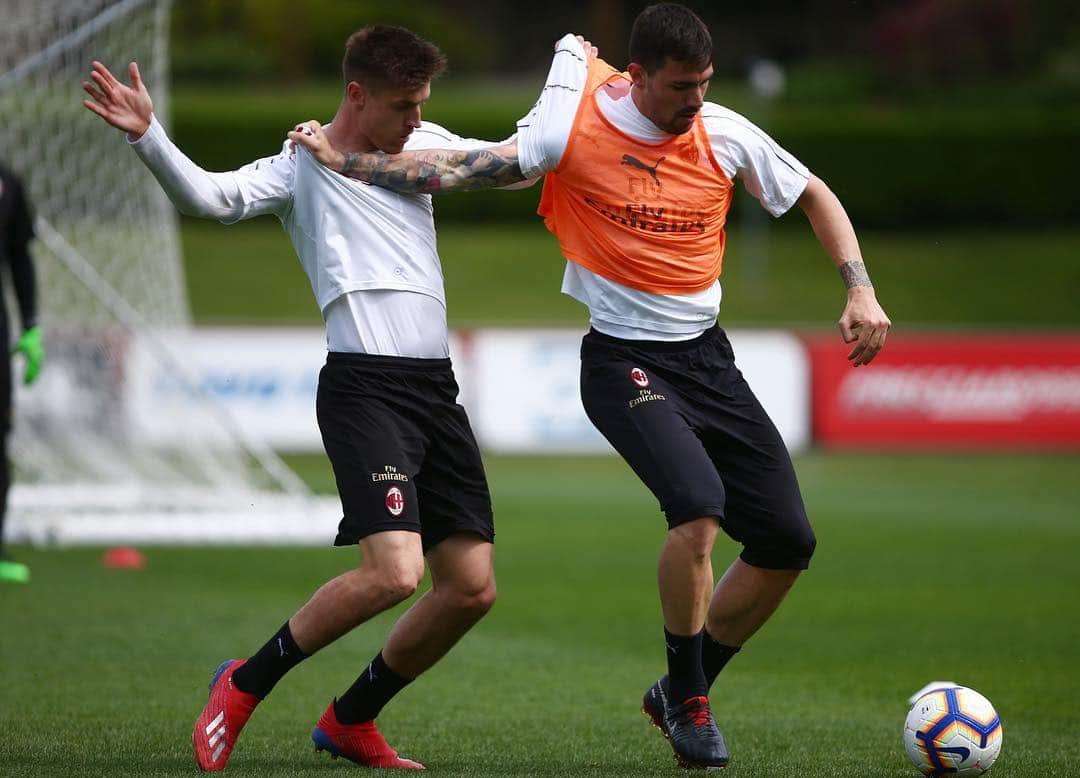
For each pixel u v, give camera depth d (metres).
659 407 16.50
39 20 36.12
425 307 16.08
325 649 25.16
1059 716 20.44
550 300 97.00
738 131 16.84
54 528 37.69
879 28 129.75
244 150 107.94
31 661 22.97
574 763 16.75
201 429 42.22
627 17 143.38
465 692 21.61
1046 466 61.31
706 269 16.89
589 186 16.59
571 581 33.88
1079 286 101.81
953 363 65.25
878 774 16.22
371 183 15.95
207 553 37.00
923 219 112.81
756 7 142.50
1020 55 127.06
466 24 145.75
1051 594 32.47
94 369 44.75
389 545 15.27
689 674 16.48
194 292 95.81
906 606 30.80
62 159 39.81
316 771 15.63
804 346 64.38
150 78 36.59
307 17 131.88
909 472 59.41
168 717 18.94
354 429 15.67
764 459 16.89
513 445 63.34
